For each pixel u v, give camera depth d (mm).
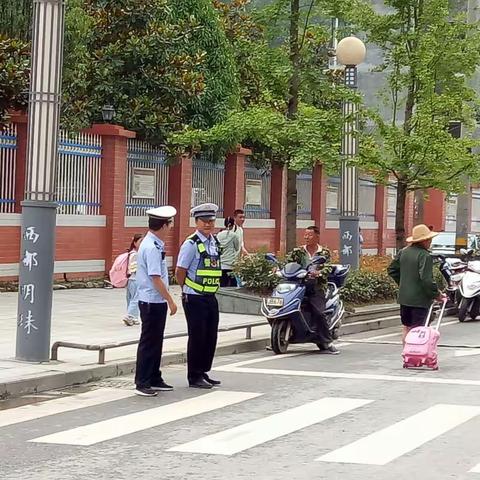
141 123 27125
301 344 17484
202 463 8383
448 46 24266
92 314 19359
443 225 47469
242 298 20578
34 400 11562
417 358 14336
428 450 8930
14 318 18031
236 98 30547
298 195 36219
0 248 22688
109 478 7844
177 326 17766
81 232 25266
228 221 22125
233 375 13672
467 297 21891
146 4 28078
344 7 23438
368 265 25953
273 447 9031
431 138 23734
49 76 13078
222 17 32531
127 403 11391
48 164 13117
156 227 11945
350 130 22062
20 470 8102
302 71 23266
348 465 8320
